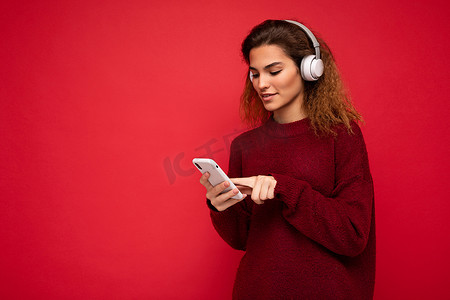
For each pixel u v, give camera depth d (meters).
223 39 1.80
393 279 1.75
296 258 1.03
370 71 1.72
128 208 1.86
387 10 1.71
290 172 1.10
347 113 1.12
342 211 0.94
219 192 1.00
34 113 1.83
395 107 1.72
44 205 1.85
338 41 1.73
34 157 1.84
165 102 1.83
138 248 1.87
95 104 1.83
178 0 1.81
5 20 1.81
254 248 1.12
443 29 1.69
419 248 1.74
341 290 1.00
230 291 1.86
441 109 1.70
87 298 1.87
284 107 1.14
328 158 1.06
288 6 1.76
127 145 1.84
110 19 1.82
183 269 1.87
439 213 1.72
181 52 1.82
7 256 1.86
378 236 1.75
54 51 1.82
